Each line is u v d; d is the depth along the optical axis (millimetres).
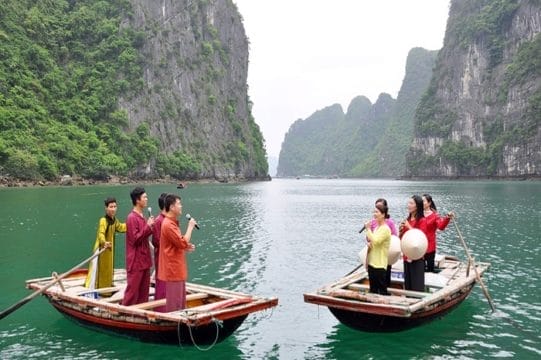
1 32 83875
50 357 8258
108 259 10141
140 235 9047
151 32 111312
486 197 51375
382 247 9430
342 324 10148
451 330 9641
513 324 9977
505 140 131375
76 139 82938
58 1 104875
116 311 8461
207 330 8375
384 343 9031
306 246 20406
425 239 9742
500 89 142125
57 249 18281
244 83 149375
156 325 8211
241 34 148500
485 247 19328
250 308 8578
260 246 20188
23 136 70938
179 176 107000
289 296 12383
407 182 143125
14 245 19078
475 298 11922
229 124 134000
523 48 137875
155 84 109625
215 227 26203
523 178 123625
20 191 53656
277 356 8484
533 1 136375
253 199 52438
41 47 92875
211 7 134375
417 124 172875
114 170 85125
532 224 26578
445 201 45094
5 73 79750
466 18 164000
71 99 91625
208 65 128875
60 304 9461
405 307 8367
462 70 157750
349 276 11016
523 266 15586
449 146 154375
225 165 124312
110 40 104562
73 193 51125
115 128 93500
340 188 96125
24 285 13047
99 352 8461
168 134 108938
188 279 14133
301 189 90250
